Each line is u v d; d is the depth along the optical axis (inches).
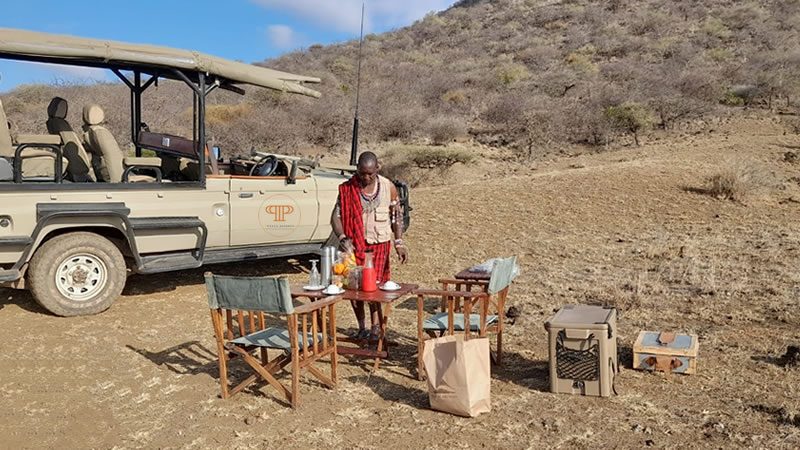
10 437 178.1
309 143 925.8
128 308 284.5
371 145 907.4
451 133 908.6
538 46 1638.8
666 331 247.0
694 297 288.4
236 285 186.7
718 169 563.2
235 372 220.5
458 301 240.4
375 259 226.7
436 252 385.4
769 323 253.8
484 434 174.7
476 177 733.3
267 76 305.0
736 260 344.8
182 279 330.6
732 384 200.8
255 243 311.6
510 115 961.5
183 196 288.4
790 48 1253.1
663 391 198.1
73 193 264.5
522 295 302.0
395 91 1187.9
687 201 483.5
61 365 225.9
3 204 251.4
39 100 1053.8
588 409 187.6
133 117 331.6
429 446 168.9
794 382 200.7
